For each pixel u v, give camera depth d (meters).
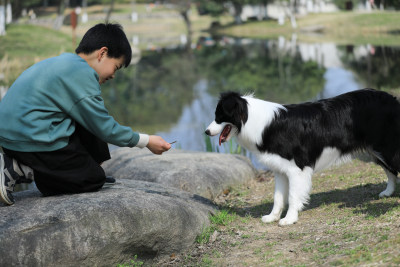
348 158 4.43
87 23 47.16
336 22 46.31
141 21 59.91
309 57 26.19
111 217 3.39
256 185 6.34
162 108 15.14
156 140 3.71
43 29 32.38
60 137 3.33
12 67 20.72
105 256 3.37
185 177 5.70
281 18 51.69
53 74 3.29
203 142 10.16
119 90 19.28
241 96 4.33
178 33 51.91
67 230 3.21
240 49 34.16
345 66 21.02
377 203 4.43
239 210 5.10
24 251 3.06
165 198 4.03
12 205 3.46
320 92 15.76
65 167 3.46
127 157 6.59
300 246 3.64
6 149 3.35
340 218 4.17
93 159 3.70
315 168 4.38
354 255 3.11
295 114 4.27
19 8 45.75
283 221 4.31
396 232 3.40
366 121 4.28
